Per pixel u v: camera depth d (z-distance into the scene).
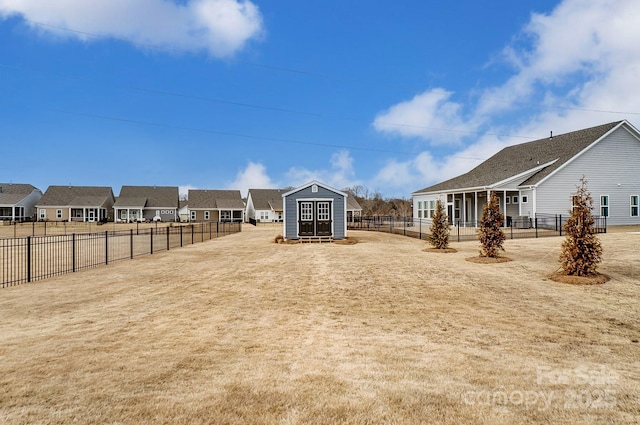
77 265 13.48
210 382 3.83
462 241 20.33
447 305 7.29
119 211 61.09
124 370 4.14
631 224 25.08
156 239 25.58
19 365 4.27
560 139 28.05
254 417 3.14
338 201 21.81
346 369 4.18
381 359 4.50
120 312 6.73
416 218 35.12
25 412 3.22
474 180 28.88
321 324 6.05
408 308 7.08
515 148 32.16
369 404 3.37
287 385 3.76
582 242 9.45
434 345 5.02
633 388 3.70
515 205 25.86
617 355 4.64
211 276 10.49
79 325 5.91
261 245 19.70
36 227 44.91
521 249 15.28
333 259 13.72
